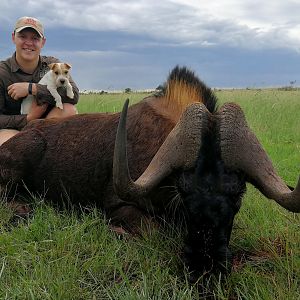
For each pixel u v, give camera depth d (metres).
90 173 1.56
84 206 1.62
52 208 1.57
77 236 1.34
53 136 1.70
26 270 1.16
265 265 1.22
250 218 1.52
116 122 1.56
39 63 2.26
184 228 1.32
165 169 1.13
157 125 1.41
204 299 1.03
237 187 1.06
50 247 1.31
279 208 1.57
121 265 1.18
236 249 1.33
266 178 1.08
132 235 1.37
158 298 1.03
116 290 1.07
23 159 1.70
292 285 1.06
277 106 4.88
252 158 1.09
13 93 2.04
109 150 1.51
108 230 1.39
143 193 1.13
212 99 1.37
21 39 2.12
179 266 1.15
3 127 2.05
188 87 1.42
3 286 1.09
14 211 1.62
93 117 1.68
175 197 1.21
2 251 1.29
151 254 1.24
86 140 1.61
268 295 1.02
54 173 1.66
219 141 1.08
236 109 1.13
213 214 1.02
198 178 1.06
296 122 3.92
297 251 1.25
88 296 1.07
